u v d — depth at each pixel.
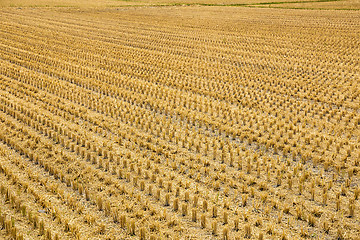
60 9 61.38
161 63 29.80
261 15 54.19
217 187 12.31
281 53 32.72
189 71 27.42
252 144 15.73
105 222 10.70
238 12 57.78
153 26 47.59
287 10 57.69
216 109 19.30
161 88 23.39
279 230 10.30
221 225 10.57
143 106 20.48
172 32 43.53
